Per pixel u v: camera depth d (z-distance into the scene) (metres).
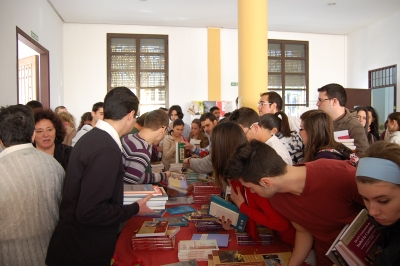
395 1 5.88
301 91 7.66
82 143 1.31
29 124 1.37
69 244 1.28
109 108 1.38
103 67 6.89
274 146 1.76
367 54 7.20
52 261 1.30
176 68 7.13
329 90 2.43
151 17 6.55
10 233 1.28
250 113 1.88
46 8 5.56
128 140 2.00
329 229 1.25
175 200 2.25
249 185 1.16
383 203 0.85
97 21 6.74
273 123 2.12
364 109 3.67
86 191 1.21
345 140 2.14
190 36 7.18
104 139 1.30
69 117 3.36
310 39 7.73
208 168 2.41
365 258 0.98
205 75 7.23
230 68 7.32
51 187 1.39
